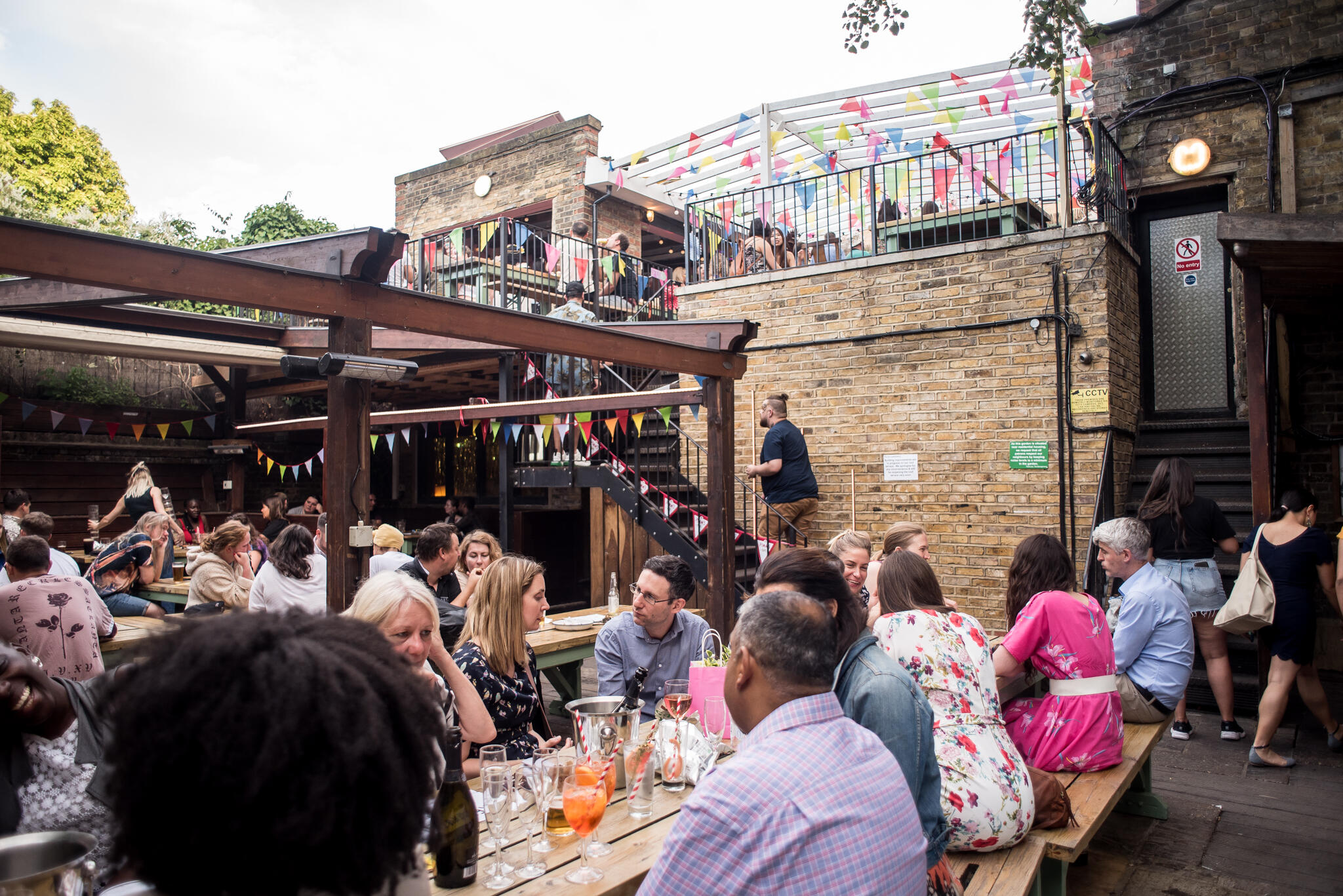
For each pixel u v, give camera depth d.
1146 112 8.01
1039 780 2.90
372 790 0.80
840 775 1.42
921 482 7.52
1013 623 3.67
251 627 0.83
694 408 6.41
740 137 9.80
